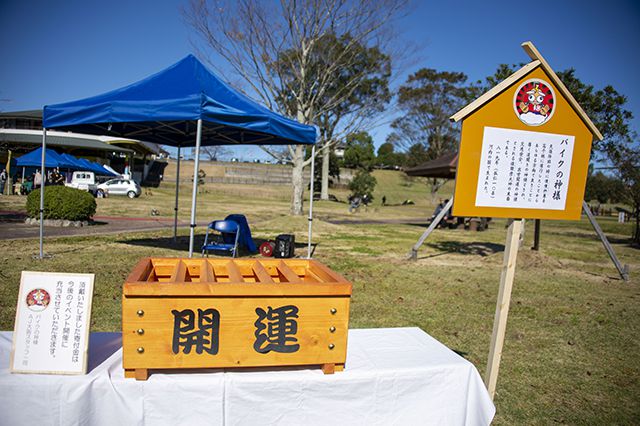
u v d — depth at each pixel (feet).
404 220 78.79
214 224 24.68
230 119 18.48
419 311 17.75
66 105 20.40
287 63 56.59
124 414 5.42
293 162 59.77
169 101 17.80
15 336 5.50
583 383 11.67
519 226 8.00
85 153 122.11
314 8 51.16
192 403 5.51
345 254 32.37
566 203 8.11
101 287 17.97
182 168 178.60
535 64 7.70
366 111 59.06
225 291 5.52
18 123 117.19
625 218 100.48
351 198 127.24
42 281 5.60
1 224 36.94
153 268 7.24
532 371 12.34
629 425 9.53
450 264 30.42
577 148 8.05
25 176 89.20
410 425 6.30
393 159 234.17
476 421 6.58
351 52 56.75
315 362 5.85
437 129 129.29
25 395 5.28
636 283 26.96
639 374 12.42
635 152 47.37
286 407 5.77
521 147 7.80
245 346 5.64
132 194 89.25
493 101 7.63
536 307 19.54
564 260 35.86
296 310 5.74
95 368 5.73
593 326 17.01
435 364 6.47
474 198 7.68
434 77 125.08
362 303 18.56
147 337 5.41
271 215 66.03
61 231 34.47
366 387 6.03
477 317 17.37
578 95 43.21
